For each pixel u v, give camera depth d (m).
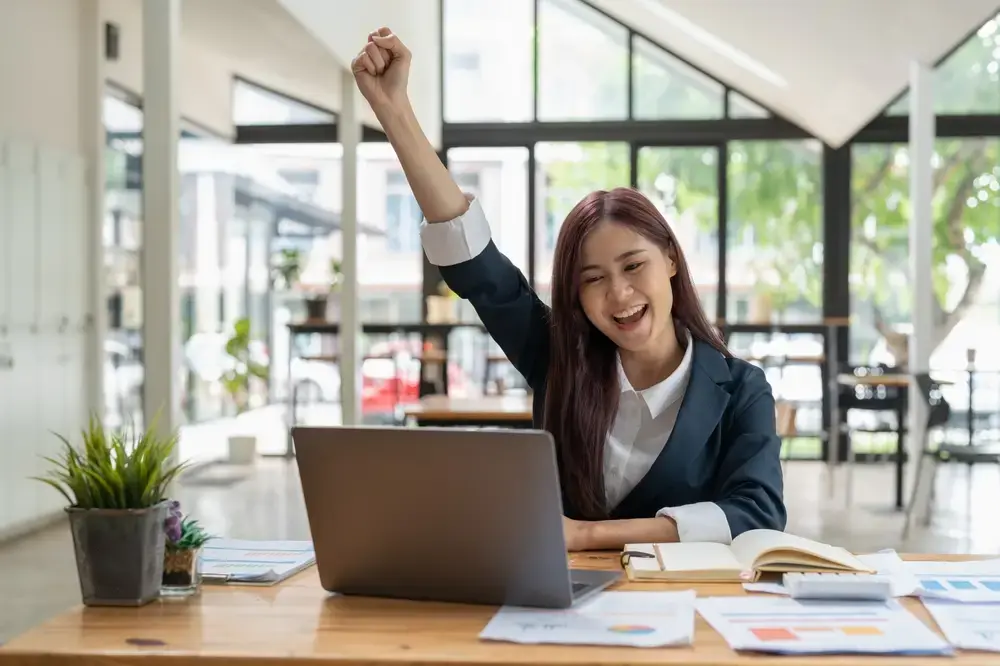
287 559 1.82
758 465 1.97
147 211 5.13
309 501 1.55
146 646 1.34
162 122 5.12
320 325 9.95
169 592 1.59
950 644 1.31
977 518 7.08
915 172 8.17
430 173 1.97
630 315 1.93
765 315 10.12
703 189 10.63
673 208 10.67
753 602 1.50
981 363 10.01
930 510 6.94
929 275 8.18
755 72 9.59
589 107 10.76
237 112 10.73
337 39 7.50
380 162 10.87
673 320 2.09
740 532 1.89
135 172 8.18
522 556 1.47
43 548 5.81
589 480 2.01
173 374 5.12
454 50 10.84
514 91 10.82
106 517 1.52
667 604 1.49
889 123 10.30
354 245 8.20
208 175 10.30
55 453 6.45
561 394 2.03
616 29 10.70
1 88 6.09
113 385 7.71
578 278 1.95
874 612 1.45
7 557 5.60
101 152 7.13
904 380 7.48
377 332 9.96
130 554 1.52
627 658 1.27
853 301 10.46
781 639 1.31
